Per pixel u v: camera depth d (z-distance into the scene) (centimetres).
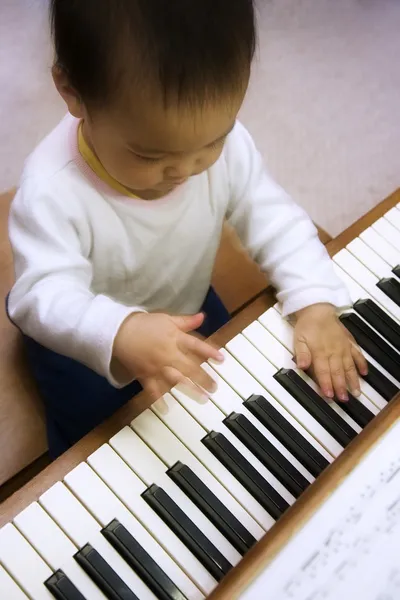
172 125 57
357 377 68
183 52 54
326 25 174
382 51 172
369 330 72
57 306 65
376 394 68
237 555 57
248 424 63
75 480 58
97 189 72
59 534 55
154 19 53
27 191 71
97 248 77
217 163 77
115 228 75
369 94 165
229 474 60
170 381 61
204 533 57
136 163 61
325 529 46
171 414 62
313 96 163
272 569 44
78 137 71
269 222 79
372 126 160
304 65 167
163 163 61
